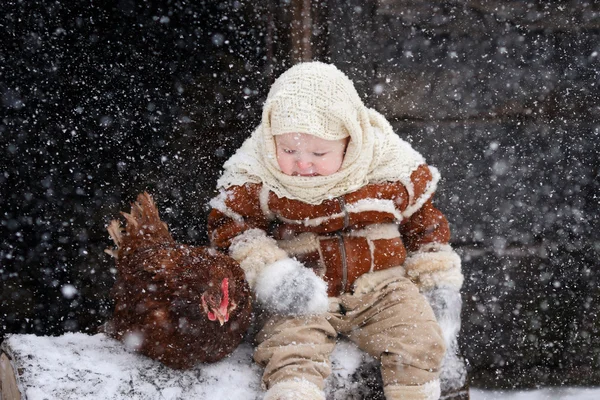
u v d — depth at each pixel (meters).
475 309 6.47
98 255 5.86
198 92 5.75
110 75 5.66
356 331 3.86
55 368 3.35
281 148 3.63
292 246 3.92
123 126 5.75
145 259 3.47
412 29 5.80
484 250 6.38
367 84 5.80
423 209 4.10
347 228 3.92
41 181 5.70
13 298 5.74
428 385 3.59
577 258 6.57
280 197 3.80
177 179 5.87
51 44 5.55
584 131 6.34
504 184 6.29
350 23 5.66
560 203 6.43
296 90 3.58
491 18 5.92
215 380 3.53
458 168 6.16
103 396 3.28
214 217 3.94
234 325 3.45
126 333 3.43
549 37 6.09
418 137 6.03
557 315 6.63
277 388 3.34
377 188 3.91
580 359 6.74
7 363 3.48
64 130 5.68
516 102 6.15
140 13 5.60
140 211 3.90
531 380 6.66
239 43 5.67
